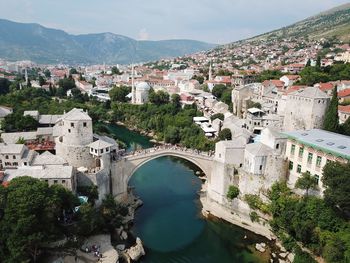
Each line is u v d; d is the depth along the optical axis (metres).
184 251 77.75
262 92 154.62
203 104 185.25
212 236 84.00
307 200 76.31
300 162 85.12
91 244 73.12
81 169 84.06
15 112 139.50
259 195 87.69
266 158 86.94
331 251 62.44
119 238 79.00
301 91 106.25
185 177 121.38
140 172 125.56
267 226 84.44
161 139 160.62
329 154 76.12
